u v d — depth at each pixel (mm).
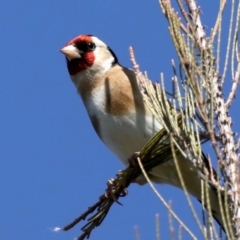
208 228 3465
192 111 4191
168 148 5148
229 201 3934
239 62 4445
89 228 5465
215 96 4301
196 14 4648
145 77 4570
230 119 4277
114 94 7367
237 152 4164
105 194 5539
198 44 4484
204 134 4238
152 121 7164
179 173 3828
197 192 7211
